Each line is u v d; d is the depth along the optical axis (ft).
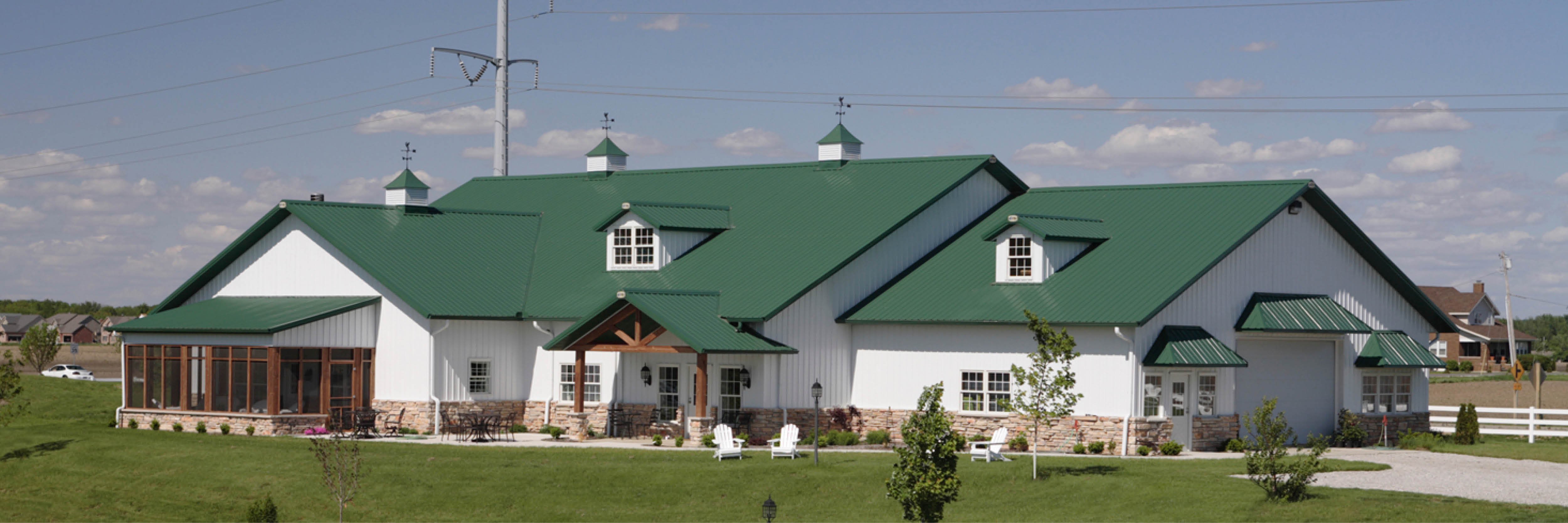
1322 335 127.75
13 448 123.44
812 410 129.80
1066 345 98.84
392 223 148.46
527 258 151.84
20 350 277.85
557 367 140.77
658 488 103.76
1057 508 90.84
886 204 141.69
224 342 135.23
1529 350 415.03
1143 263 123.03
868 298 134.92
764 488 102.17
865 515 93.61
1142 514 86.28
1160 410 117.60
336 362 136.26
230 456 116.67
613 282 142.41
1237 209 128.06
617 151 170.71
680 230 143.74
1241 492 89.35
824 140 155.43
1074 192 144.25
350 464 109.70
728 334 125.49
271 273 147.33
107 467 115.96
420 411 135.64
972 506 93.76
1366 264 137.69
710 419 127.24
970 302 126.93
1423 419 138.00
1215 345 118.83
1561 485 91.20
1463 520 78.13
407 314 137.08
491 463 112.88
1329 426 132.26
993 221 143.43
